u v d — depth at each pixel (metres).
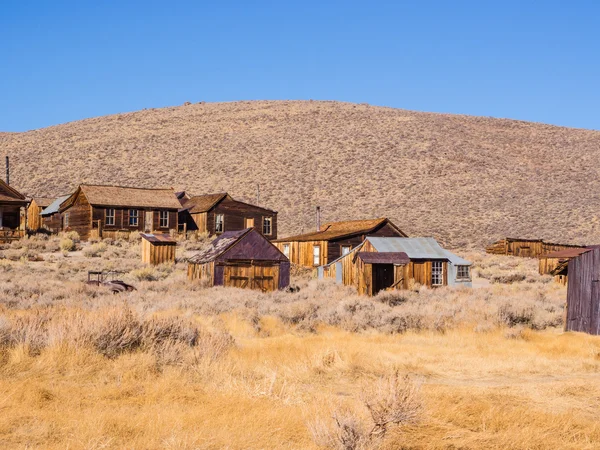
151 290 31.23
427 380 12.23
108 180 109.31
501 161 120.81
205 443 7.11
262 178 111.25
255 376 11.41
